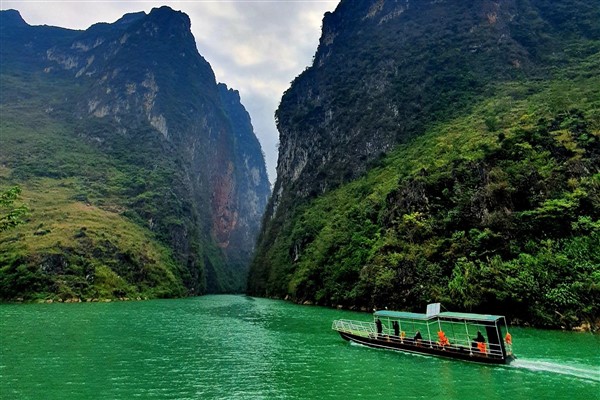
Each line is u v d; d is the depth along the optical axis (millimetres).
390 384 23688
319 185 119875
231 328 46344
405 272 53938
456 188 57844
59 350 32062
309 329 45594
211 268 177125
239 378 25172
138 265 105125
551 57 103812
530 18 122688
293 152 150875
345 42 157375
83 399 21141
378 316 35375
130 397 21594
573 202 47156
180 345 35625
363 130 116938
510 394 21625
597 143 53531
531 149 55875
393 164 91500
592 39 106188
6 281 80562
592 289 40656
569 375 25000
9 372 25719
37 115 197250
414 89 112688
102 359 29672
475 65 110062
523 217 49000
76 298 83125
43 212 110375
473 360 28469
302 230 100562
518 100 85062
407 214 60781
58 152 161625
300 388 23094
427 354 31000
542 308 41562
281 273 105938
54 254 87438
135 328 45219
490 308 44156
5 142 158250
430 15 138750
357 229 75125
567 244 45031
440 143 78062
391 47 135250
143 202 143375
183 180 181375
